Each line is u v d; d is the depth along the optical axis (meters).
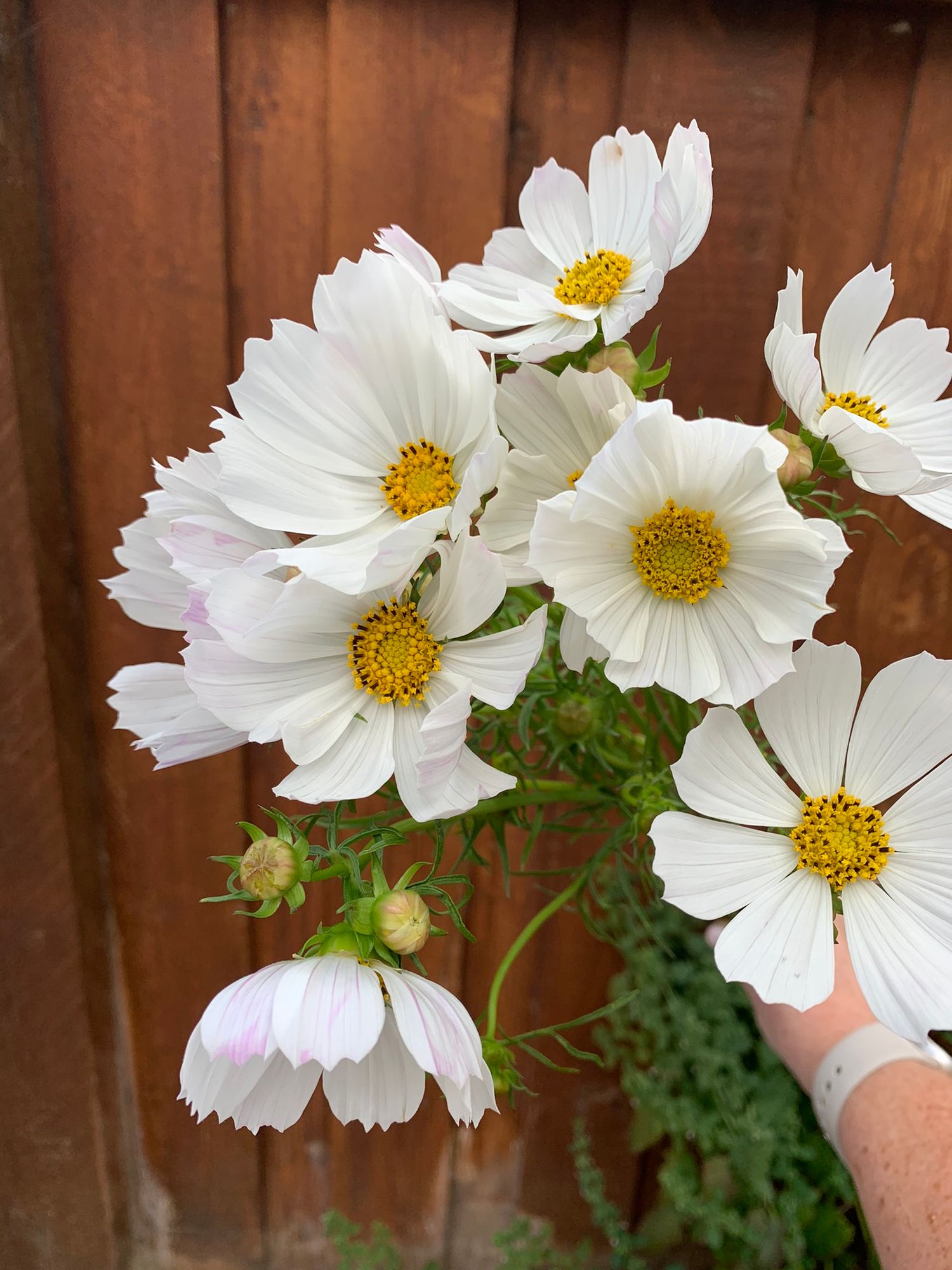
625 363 0.24
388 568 0.22
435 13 0.36
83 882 0.48
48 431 0.41
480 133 0.37
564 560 0.23
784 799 0.25
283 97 0.38
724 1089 0.43
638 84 0.37
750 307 0.39
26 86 0.37
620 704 0.33
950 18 0.36
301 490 0.24
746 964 0.24
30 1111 0.51
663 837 0.24
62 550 0.43
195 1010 0.51
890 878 0.25
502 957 0.49
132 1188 0.56
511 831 0.47
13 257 0.38
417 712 0.25
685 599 0.23
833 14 0.36
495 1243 0.49
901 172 0.38
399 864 0.46
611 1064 0.46
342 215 0.38
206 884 0.49
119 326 0.40
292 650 0.24
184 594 0.28
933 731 0.24
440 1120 0.54
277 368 0.24
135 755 0.46
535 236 0.28
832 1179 0.42
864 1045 0.34
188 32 0.36
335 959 0.24
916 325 0.27
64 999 0.49
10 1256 0.54
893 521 0.42
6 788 0.44
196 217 0.38
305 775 0.24
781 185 0.38
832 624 0.43
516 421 0.25
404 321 0.23
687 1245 0.52
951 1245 0.26
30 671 0.42
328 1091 0.26
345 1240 0.51
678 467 0.22
